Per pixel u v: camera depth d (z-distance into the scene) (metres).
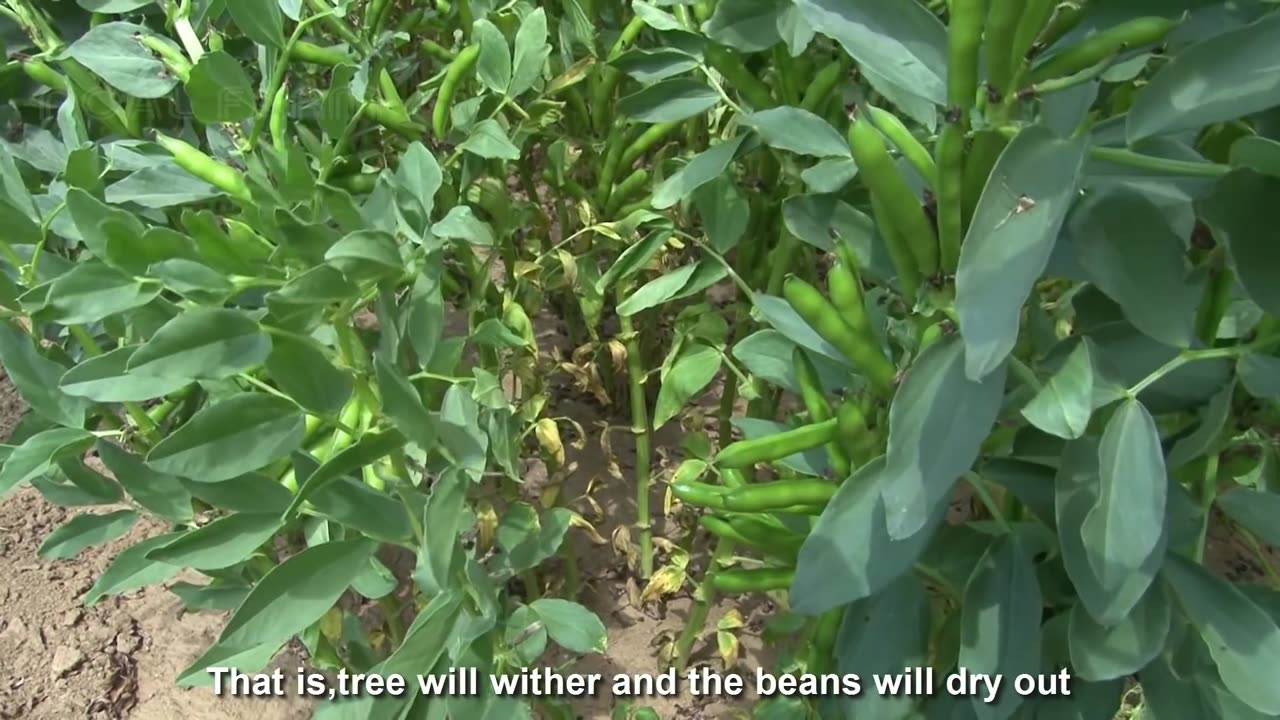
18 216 0.90
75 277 0.76
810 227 0.94
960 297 0.56
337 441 0.89
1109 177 0.75
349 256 0.78
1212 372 0.79
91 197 0.80
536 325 1.79
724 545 1.19
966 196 0.67
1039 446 0.83
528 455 1.40
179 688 1.35
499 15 1.20
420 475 1.01
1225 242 0.69
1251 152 0.63
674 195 1.09
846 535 0.78
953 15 0.61
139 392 0.78
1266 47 0.63
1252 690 0.71
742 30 1.03
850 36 0.70
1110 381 0.73
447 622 0.88
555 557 1.47
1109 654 0.77
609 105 1.37
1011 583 0.82
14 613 1.42
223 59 0.86
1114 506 0.69
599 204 1.35
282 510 0.84
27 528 1.55
